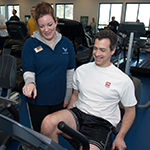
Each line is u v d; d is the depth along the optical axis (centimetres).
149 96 315
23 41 355
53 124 97
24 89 102
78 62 395
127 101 109
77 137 65
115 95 109
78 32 298
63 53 129
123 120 112
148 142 189
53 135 99
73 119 108
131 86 108
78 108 117
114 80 108
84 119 111
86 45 327
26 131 47
